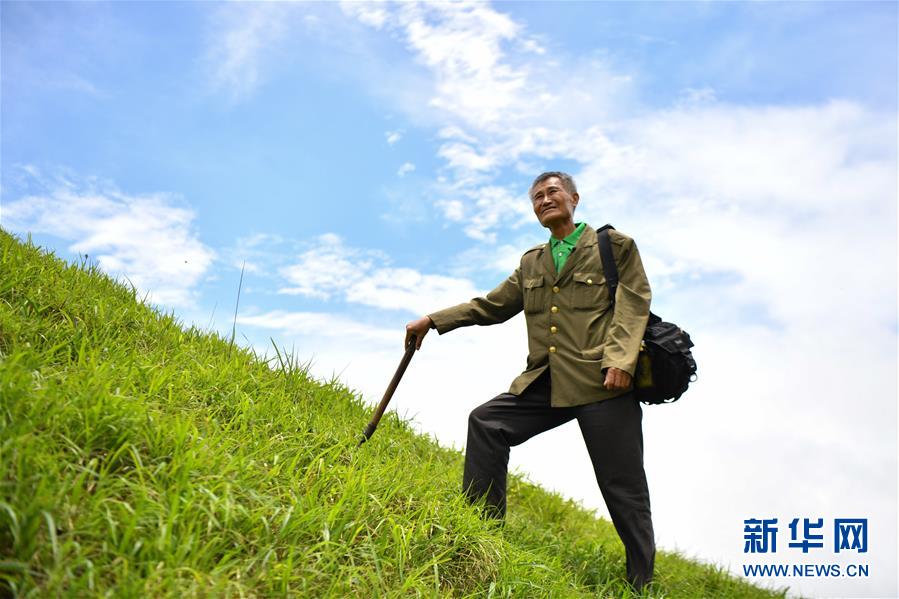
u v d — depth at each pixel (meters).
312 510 2.37
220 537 2.10
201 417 2.95
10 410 2.10
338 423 3.79
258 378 3.70
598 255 3.92
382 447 3.88
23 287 3.42
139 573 1.80
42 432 2.09
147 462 2.28
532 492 5.64
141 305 4.07
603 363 3.63
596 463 3.79
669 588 4.55
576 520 5.65
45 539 1.78
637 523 3.75
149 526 1.98
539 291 4.02
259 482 2.50
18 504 1.76
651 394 3.75
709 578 5.23
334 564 2.26
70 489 1.96
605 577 3.95
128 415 2.36
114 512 1.98
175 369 3.33
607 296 3.88
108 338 3.30
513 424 3.89
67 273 3.94
